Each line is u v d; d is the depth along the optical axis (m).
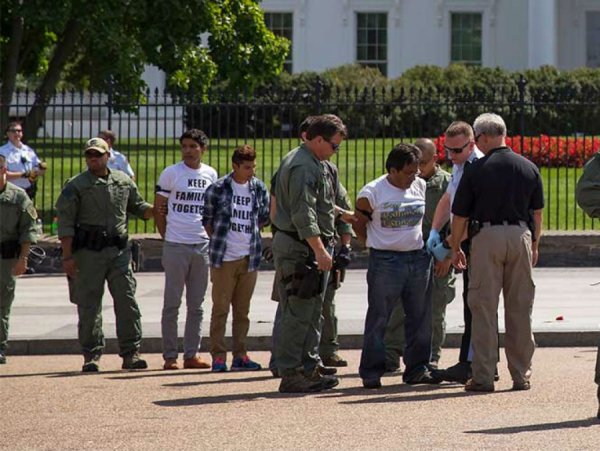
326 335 16.27
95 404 13.56
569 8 62.56
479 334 14.16
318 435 11.75
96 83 42.44
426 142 15.84
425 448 11.14
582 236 26.70
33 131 34.91
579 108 31.81
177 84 40.81
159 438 11.72
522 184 14.06
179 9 40.06
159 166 36.25
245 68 43.53
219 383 15.09
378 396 13.95
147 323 19.48
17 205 16.88
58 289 24.02
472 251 14.19
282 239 14.09
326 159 14.20
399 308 15.80
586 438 11.52
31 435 11.97
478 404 13.34
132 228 29.02
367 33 61.91
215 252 16.12
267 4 61.47
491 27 61.56
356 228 14.69
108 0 38.69
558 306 20.84
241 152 16.27
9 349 17.98
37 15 38.03
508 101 29.00
